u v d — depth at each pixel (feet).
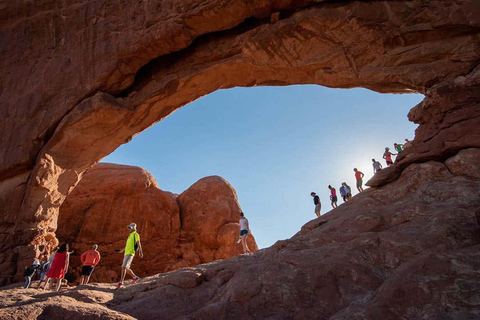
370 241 18.03
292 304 14.93
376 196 26.13
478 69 27.68
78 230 69.15
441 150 25.36
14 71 48.57
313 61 39.04
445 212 18.78
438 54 33.17
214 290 19.60
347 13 35.68
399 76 35.04
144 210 74.18
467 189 21.25
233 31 43.27
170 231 75.72
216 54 43.65
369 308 12.13
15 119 46.37
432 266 13.51
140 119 48.37
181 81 45.24
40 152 45.50
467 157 23.77
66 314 14.84
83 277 31.58
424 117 28.89
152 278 27.66
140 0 43.62
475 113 25.30
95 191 72.38
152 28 41.45
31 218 44.86
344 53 37.47
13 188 45.47
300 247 20.49
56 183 47.24
